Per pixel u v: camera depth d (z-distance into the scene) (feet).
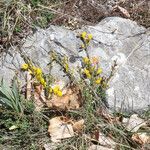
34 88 3.02
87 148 2.74
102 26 3.35
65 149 2.75
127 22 3.40
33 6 3.47
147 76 3.14
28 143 2.80
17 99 2.85
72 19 3.46
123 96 3.02
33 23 3.40
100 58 3.16
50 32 3.26
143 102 3.02
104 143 2.77
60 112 2.90
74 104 2.91
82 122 2.81
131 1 3.58
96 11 3.53
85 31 3.30
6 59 3.18
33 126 2.86
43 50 3.18
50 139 2.80
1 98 2.87
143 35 3.35
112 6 3.56
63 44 3.20
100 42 3.24
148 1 3.56
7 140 2.81
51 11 3.46
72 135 2.79
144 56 3.24
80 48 3.21
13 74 3.11
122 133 2.80
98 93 2.99
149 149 2.76
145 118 2.97
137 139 2.79
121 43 3.26
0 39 3.29
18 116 2.87
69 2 3.55
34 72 3.04
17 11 3.36
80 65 3.14
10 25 3.34
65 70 3.12
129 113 3.01
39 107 2.93
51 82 3.03
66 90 3.01
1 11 3.37
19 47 3.23
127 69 3.14
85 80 3.05
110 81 3.06
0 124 2.87
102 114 2.90
